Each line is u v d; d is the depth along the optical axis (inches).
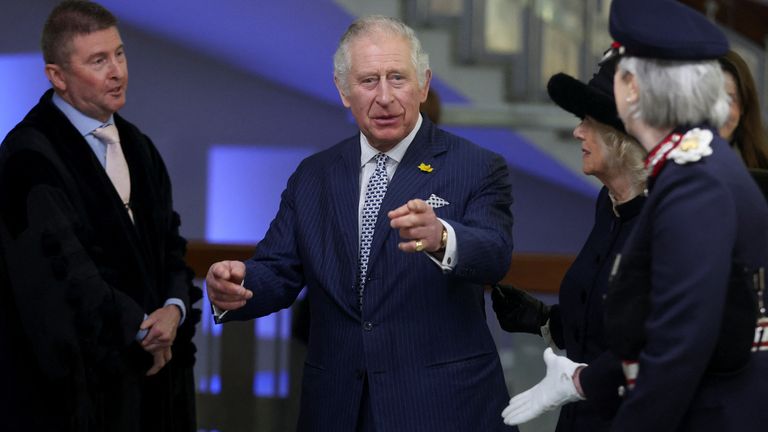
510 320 135.9
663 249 91.2
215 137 380.5
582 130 113.9
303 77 364.2
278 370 190.2
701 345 88.8
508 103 334.3
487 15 331.6
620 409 93.4
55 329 135.7
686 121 93.4
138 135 155.6
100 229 142.4
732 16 362.6
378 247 126.0
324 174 133.5
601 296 114.0
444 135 132.3
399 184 127.6
